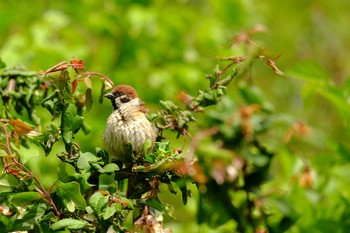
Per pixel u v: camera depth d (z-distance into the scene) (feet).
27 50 45.47
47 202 24.25
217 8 52.65
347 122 35.37
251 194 28.43
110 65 50.55
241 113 26.32
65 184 23.68
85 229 23.63
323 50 81.87
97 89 45.65
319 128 73.10
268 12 76.59
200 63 51.57
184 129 27.09
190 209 40.88
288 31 80.53
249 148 27.68
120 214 23.88
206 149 26.18
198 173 24.81
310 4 81.56
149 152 27.20
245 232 28.25
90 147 40.16
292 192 32.91
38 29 46.98
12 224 23.95
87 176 24.21
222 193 27.45
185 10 51.21
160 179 24.85
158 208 24.91
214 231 32.96
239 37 27.86
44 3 51.83
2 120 26.55
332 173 34.58
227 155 26.27
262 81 77.15
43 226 24.49
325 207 33.47
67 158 24.70
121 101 28.73
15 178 24.82
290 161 34.30
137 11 48.47
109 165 24.39
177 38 50.78
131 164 25.31
